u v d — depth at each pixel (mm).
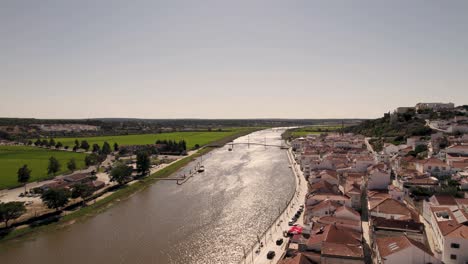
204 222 116812
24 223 118812
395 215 96188
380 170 140125
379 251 74688
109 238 106000
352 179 146250
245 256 88500
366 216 111375
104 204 143750
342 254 72062
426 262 68938
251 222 114625
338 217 97688
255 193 152125
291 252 83000
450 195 106500
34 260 92375
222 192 157000
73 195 138750
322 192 124562
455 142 197625
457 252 71312
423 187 124750
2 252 97625
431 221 95125
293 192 151375
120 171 175750
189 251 94750
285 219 113125
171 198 151750
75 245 101500
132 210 134875
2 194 160625
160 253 94125
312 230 89938
